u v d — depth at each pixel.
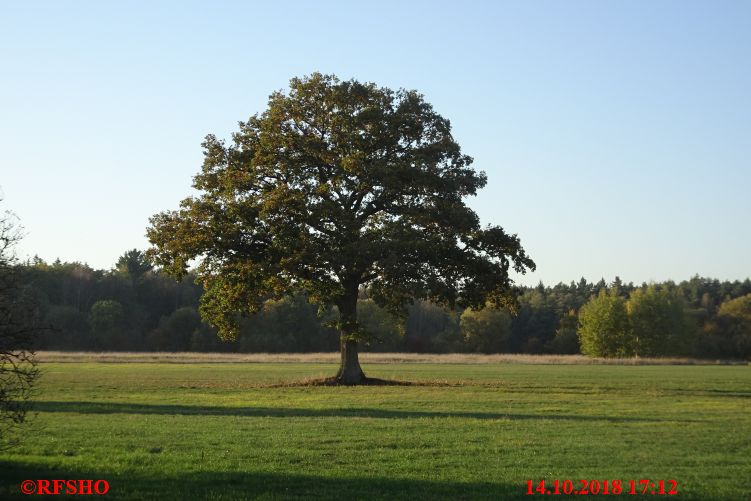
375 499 12.84
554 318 160.62
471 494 13.32
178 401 32.62
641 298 128.38
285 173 42.47
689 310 142.88
